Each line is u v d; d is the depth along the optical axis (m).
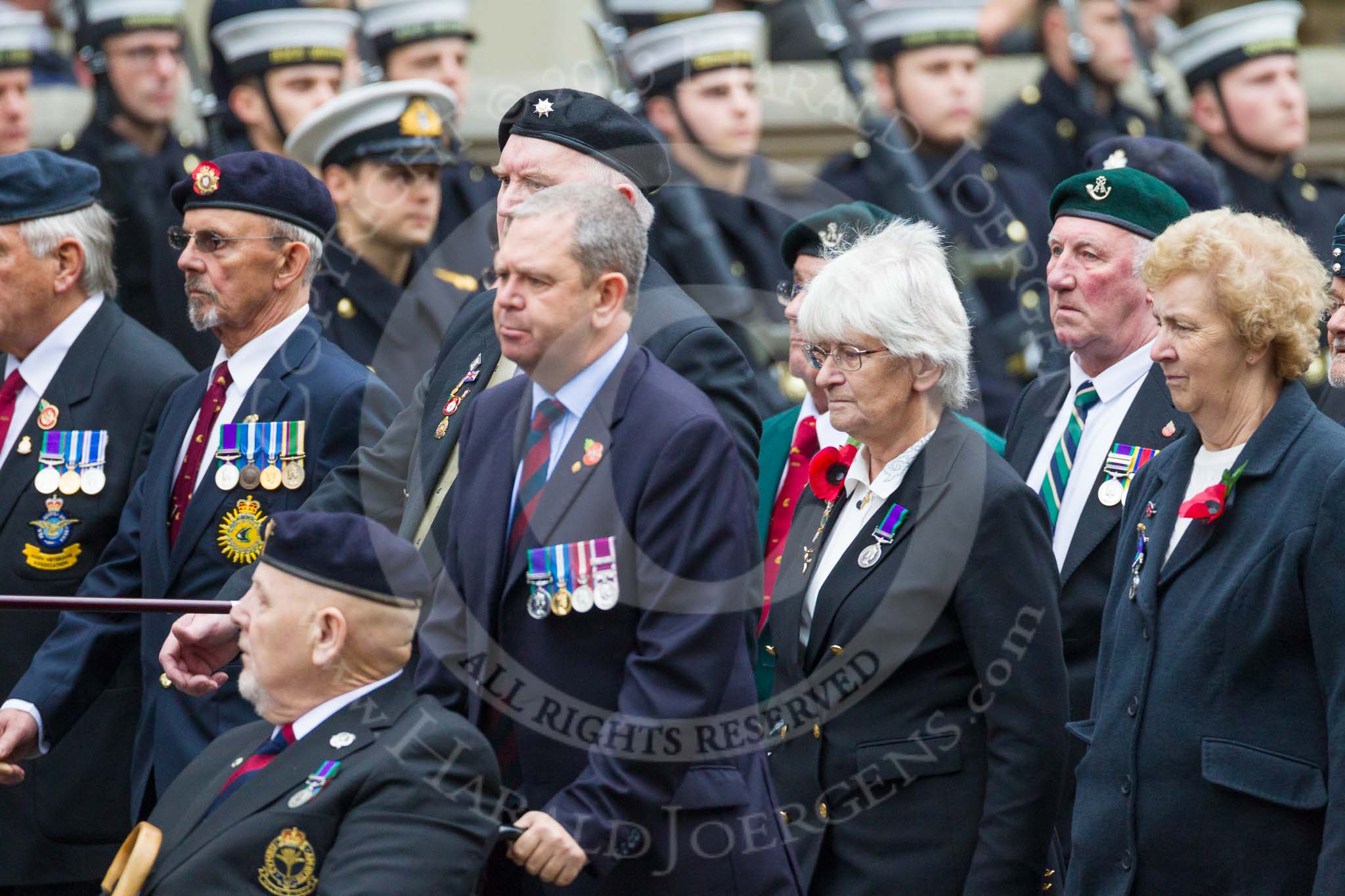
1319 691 14.20
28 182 20.75
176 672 17.92
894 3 29.66
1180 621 14.75
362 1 30.14
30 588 20.59
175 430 19.77
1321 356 22.09
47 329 20.97
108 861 20.75
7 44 31.94
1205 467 15.18
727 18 27.11
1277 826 14.17
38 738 19.31
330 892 13.95
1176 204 18.78
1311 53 35.69
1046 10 31.59
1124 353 18.77
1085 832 15.12
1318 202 30.22
